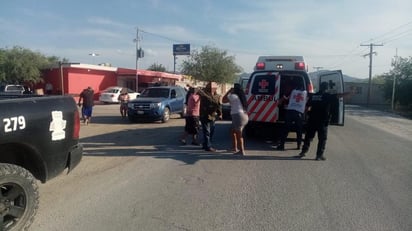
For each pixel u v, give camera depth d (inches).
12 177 161.9
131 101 674.8
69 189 238.5
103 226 181.0
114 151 372.2
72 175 272.8
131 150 378.3
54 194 227.8
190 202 217.3
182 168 300.5
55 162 188.1
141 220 189.2
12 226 164.1
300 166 315.3
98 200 218.1
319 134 340.5
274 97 411.5
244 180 266.5
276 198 227.0
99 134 502.3
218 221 189.6
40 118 177.0
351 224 188.5
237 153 366.6
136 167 302.0
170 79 1919.3
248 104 421.1
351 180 272.4
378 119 940.6
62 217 191.3
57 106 188.9
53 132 184.4
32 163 183.3
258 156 354.0
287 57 493.4
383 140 503.8
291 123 383.6
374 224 189.0
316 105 339.0
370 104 2091.5
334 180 271.1
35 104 176.9
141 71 1641.2
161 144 417.1
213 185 252.7
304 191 242.4
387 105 2001.7
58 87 1477.6
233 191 239.8
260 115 418.3
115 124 644.1
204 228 180.7
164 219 191.0
